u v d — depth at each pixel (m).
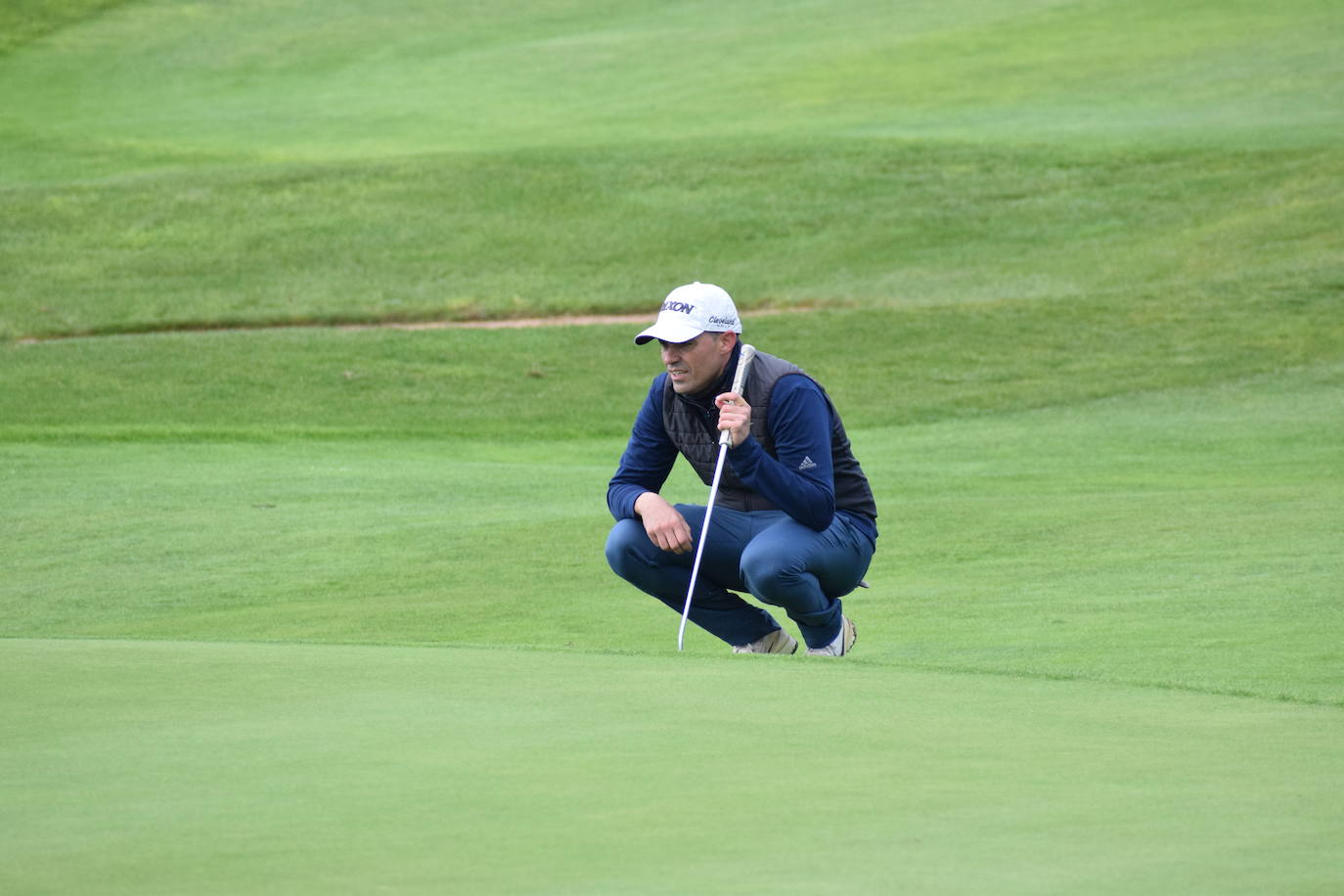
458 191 112.88
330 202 111.56
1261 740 11.72
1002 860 8.34
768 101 133.62
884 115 127.25
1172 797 9.81
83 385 69.75
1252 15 145.38
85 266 101.69
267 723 12.04
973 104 128.62
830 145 118.06
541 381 73.31
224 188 114.12
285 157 124.62
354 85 147.88
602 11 170.62
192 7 174.38
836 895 7.66
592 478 49.31
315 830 8.91
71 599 31.06
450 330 82.94
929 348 76.50
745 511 20.19
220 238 106.19
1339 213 97.12
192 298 96.38
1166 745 11.49
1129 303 81.94
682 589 20.48
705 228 106.19
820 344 77.88
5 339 88.19
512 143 126.06
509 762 10.70
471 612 26.72
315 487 46.91
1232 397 65.50
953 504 37.34
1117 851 8.50
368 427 64.19
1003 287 92.94
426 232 106.81
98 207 111.06
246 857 8.35
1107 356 73.69
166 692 13.24
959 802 9.69
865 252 101.44
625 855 8.44
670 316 19.14
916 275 96.81
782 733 11.77
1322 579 25.72
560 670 14.48
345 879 7.95
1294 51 134.12
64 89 148.12
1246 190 104.19
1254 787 10.12
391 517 40.38
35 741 11.35
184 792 9.80
